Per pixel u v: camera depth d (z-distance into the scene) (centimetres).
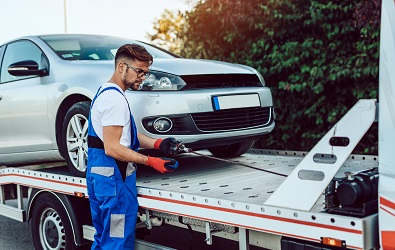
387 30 200
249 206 254
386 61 201
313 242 232
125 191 308
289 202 236
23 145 489
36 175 423
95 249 324
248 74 432
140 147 345
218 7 806
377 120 219
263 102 431
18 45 525
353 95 720
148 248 325
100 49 487
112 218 303
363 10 654
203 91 393
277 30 776
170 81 385
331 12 720
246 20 786
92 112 307
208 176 371
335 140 233
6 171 469
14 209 461
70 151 418
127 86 314
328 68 725
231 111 406
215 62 445
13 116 495
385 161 202
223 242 418
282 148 805
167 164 299
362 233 207
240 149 473
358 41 703
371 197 227
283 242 241
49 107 450
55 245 416
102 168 302
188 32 880
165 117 375
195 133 384
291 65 748
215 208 273
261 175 364
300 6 759
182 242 442
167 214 315
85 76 417
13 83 509
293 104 776
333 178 234
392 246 201
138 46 309
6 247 518
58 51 476
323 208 239
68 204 389
